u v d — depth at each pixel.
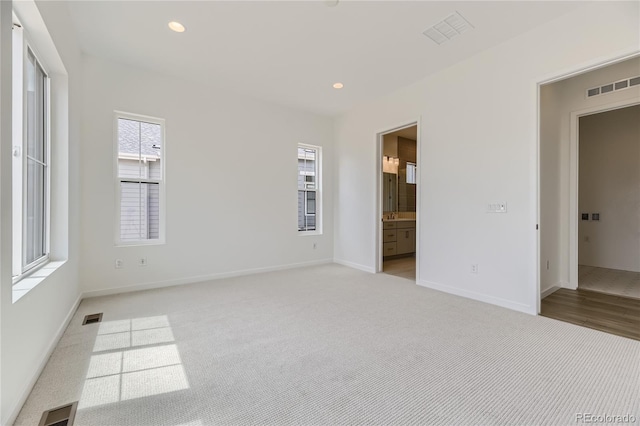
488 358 1.98
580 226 5.16
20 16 1.79
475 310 2.93
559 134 3.71
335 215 5.56
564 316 2.76
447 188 3.59
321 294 3.49
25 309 1.58
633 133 4.66
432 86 3.76
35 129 2.20
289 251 5.04
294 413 1.45
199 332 2.41
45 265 2.30
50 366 1.88
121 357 2.00
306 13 2.55
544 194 3.42
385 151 6.49
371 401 1.54
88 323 2.58
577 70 2.52
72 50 2.71
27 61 1.97
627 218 4.72
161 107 3.78
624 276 4.33
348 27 2.74
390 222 6.01
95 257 3.36
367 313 2.85
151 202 3.78
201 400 1.56
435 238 3.73
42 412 1.46
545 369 1.85
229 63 3.46
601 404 1.52
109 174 3.44
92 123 3.33
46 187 2.42
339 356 2.02
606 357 2.00
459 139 3.45
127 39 2.98
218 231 4.26
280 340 2.27
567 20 2.57
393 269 5.02
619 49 2.30
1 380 1.29
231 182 4.38
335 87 4.16
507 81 3.00
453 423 1.38
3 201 1.30
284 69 3.61
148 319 2.69
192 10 2.52
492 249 3.14
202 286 3.83
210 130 4.17
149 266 3.71
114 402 1.54
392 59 3.35
